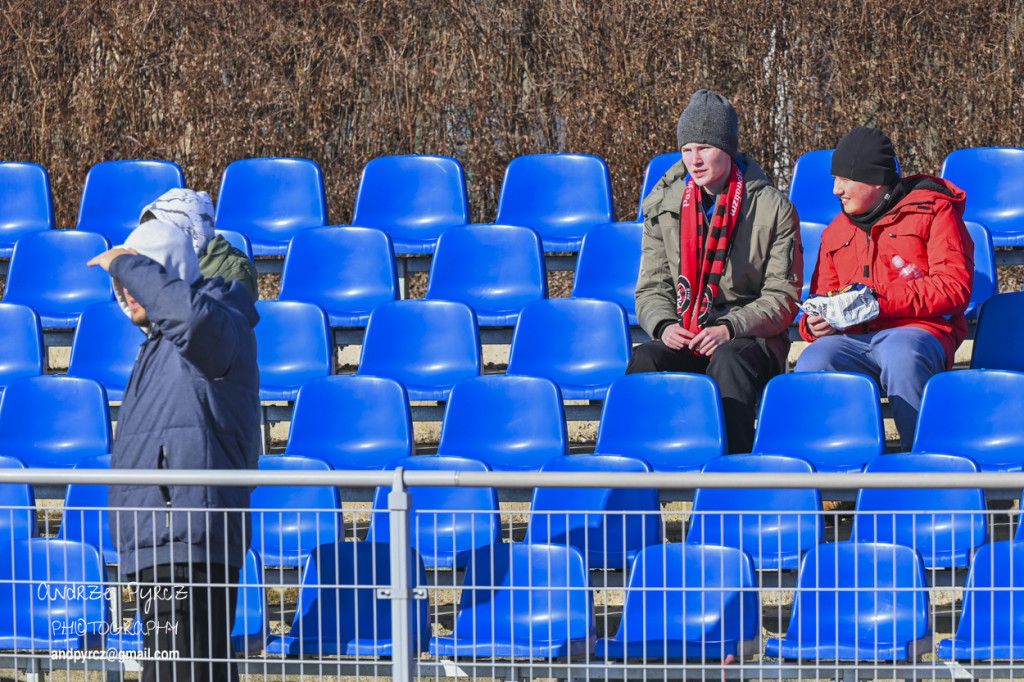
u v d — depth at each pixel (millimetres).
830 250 21875
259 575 16344
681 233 21656
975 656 14953
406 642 12836
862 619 15805
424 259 28922
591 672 14977
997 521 19656
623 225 26125
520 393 20516
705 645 15391
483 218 31000
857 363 20672
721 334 20578
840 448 19250
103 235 27844
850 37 29438
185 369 13586
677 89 29875
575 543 17891
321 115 31172
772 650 15508
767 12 29578
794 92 29672
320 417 20922
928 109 29359
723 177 21578
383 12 30906
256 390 14195
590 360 23172
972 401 19172
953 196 21172
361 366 23594
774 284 21141
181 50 31469
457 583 18203
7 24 31781
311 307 24188
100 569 16047
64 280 27719
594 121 30219
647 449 19688
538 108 30578
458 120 30953
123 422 13773
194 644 13445
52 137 31969
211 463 13492
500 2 30531
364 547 16312
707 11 29734
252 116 31328
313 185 29750
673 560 16188
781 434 19531
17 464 18406
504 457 20266
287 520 18891
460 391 20656
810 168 28000
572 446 24578
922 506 17250
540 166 29172
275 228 29594
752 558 16297
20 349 24234
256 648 15828
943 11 29125
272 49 31172
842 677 14695
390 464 18078
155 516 13281
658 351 20969
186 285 13227
